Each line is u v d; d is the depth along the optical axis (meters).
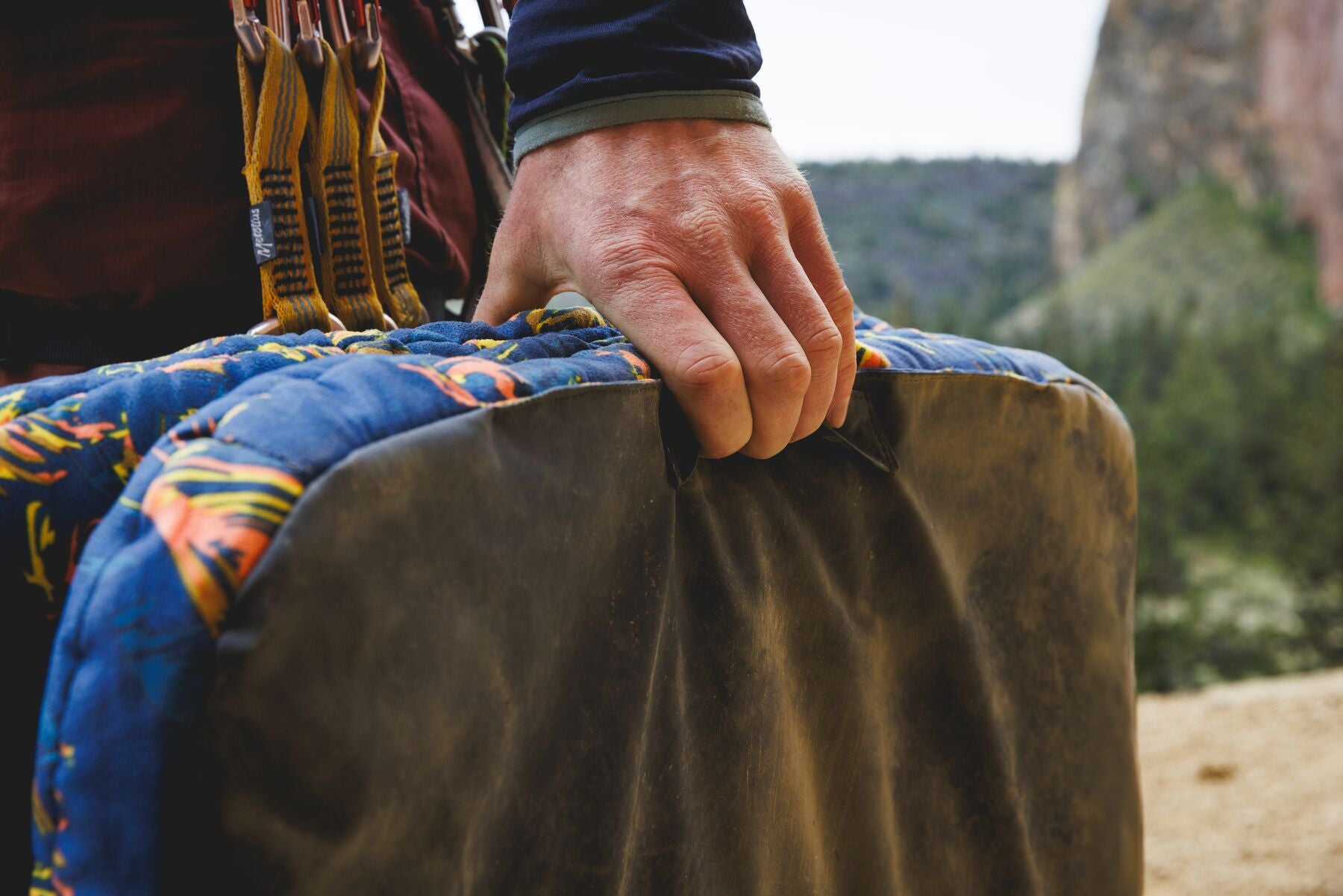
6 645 0.39
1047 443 0.71
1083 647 0.76
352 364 0.39
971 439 0.66
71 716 0.32
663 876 0.48
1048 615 0.73
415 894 0.36
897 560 0.62
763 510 0.55
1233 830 2.92
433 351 0.48
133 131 0.60
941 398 0.63
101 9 0.59
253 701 0.31
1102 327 61.72
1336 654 24.59
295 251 0.59
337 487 0.33
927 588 0.63
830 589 0.58
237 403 0.36
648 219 0.53
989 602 0.69
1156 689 23.83
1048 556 0.73
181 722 0.31
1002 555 0.70
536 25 0.58
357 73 0.63
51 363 0.63
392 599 0.35
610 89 0.55
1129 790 0.80
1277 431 37.72
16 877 0.40
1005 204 105.06
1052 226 100.69
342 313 0.62
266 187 0.58
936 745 0.66
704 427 0.50
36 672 0.40
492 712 0.39
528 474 0.40
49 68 0.59
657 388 0.48
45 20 0.59
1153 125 73.12
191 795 0.31
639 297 0.51
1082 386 0.75
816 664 0.58
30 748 0.40
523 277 0.61
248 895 0.32
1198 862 2.78
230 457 0.34
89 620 0.32
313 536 0.32
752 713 0.52
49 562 0.39
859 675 0.60
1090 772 0.76
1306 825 2.91
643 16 0.55
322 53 0.60
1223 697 4.04
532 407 0.41
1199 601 26.42
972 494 0.67
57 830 0.32
